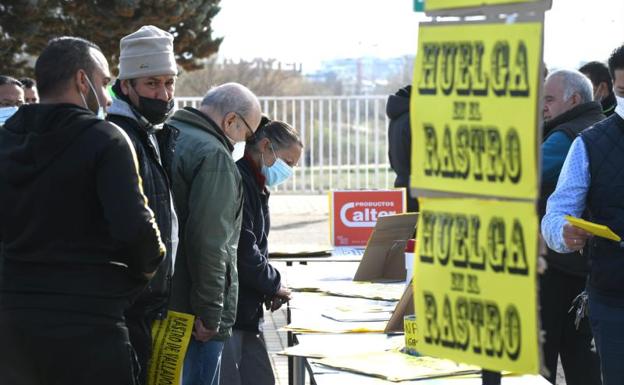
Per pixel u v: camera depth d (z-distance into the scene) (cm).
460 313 401
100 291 537
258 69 3981
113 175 532
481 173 388
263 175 804
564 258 804
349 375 580
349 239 1133
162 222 614
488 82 384
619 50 637
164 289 618
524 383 566
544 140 859
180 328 625
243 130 718
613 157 639
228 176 679
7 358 538
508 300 383
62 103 549
